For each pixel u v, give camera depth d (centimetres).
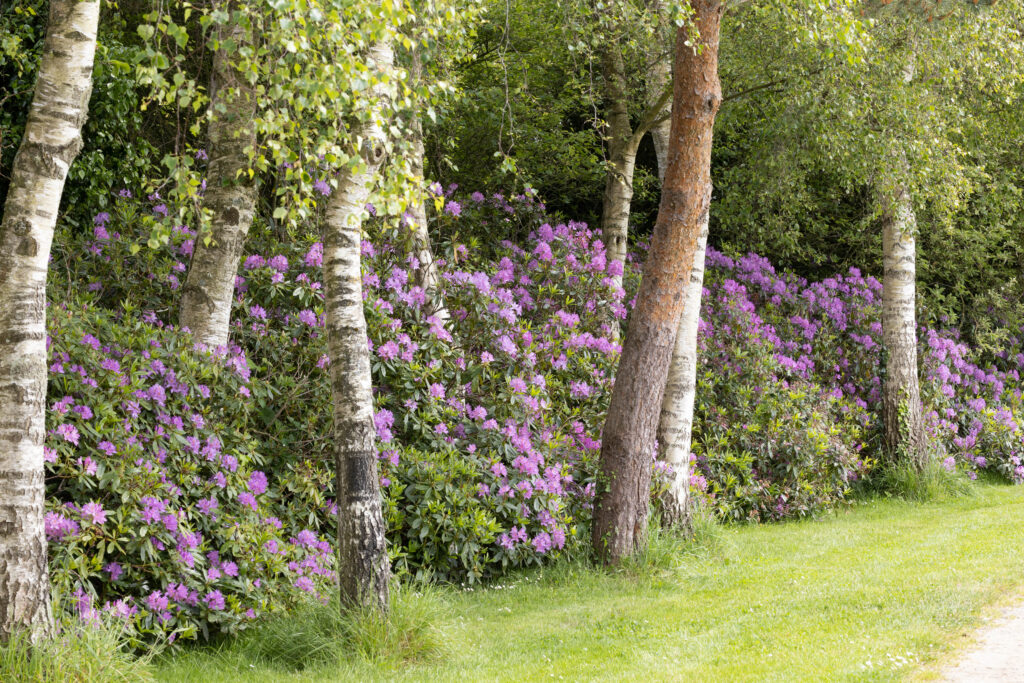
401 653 608
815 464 1254
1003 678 511
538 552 884
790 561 917
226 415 784
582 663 598
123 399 671
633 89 1345
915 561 856
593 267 1212
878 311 1595
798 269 1888
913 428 1406
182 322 830
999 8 1202
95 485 616
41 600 493
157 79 505
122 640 569
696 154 862
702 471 1194
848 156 1237
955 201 1241
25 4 1063
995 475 1558
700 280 1016
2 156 1047
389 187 565
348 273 637
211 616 621
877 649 579
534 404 951
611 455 880
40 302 502
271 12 529
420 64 819
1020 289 1814
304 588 675
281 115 539
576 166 1549
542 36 1380
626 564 864
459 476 864
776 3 1062
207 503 677
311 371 860
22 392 492
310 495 773
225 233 834
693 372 1006
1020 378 1777
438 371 928
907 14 1148
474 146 1507
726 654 600
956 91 1359
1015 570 779
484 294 1023
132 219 952
